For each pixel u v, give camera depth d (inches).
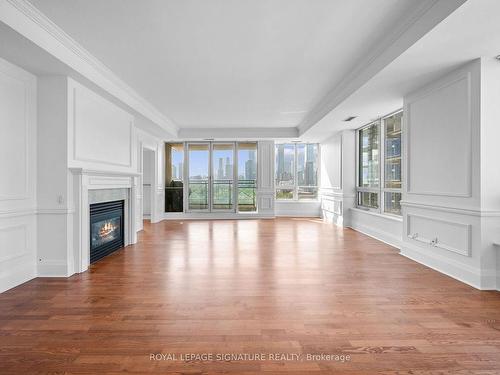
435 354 84.5
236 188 409.4
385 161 258.4
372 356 83.6
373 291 133.3
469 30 107.8
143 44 143.3
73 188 160.7
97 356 83.6
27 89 147.3
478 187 134.6
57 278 152.5
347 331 97.5
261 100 241.8
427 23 109.6
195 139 378.9
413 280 148.3
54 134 154.1
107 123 197.2
